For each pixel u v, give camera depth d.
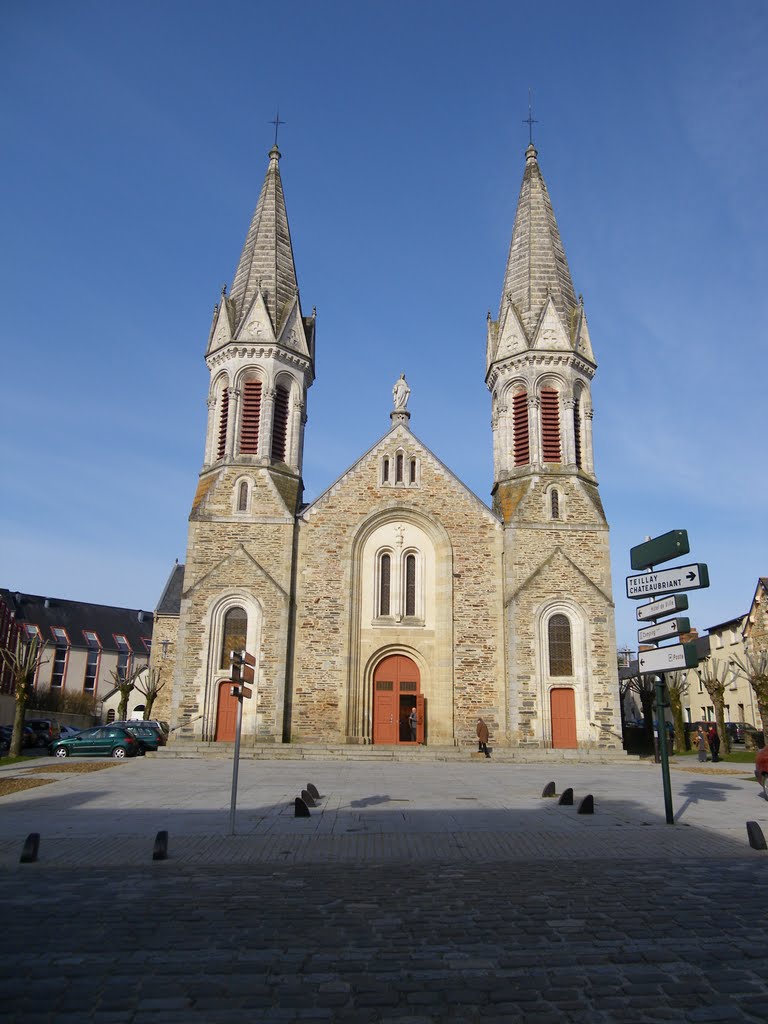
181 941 8.37
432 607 38.25
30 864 12.44
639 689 49.62
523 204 47.00
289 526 37.88
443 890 10.70
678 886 10.97
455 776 26.14
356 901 10.09
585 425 41.91
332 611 37.25
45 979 7.22
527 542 38.31
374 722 37.12
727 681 61.34
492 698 36.66
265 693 35.50
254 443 40.09
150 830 15.30
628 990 7.00
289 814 17.20
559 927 8.91
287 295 43.59
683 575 16.62
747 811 18.31
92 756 36.03
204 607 36.47
